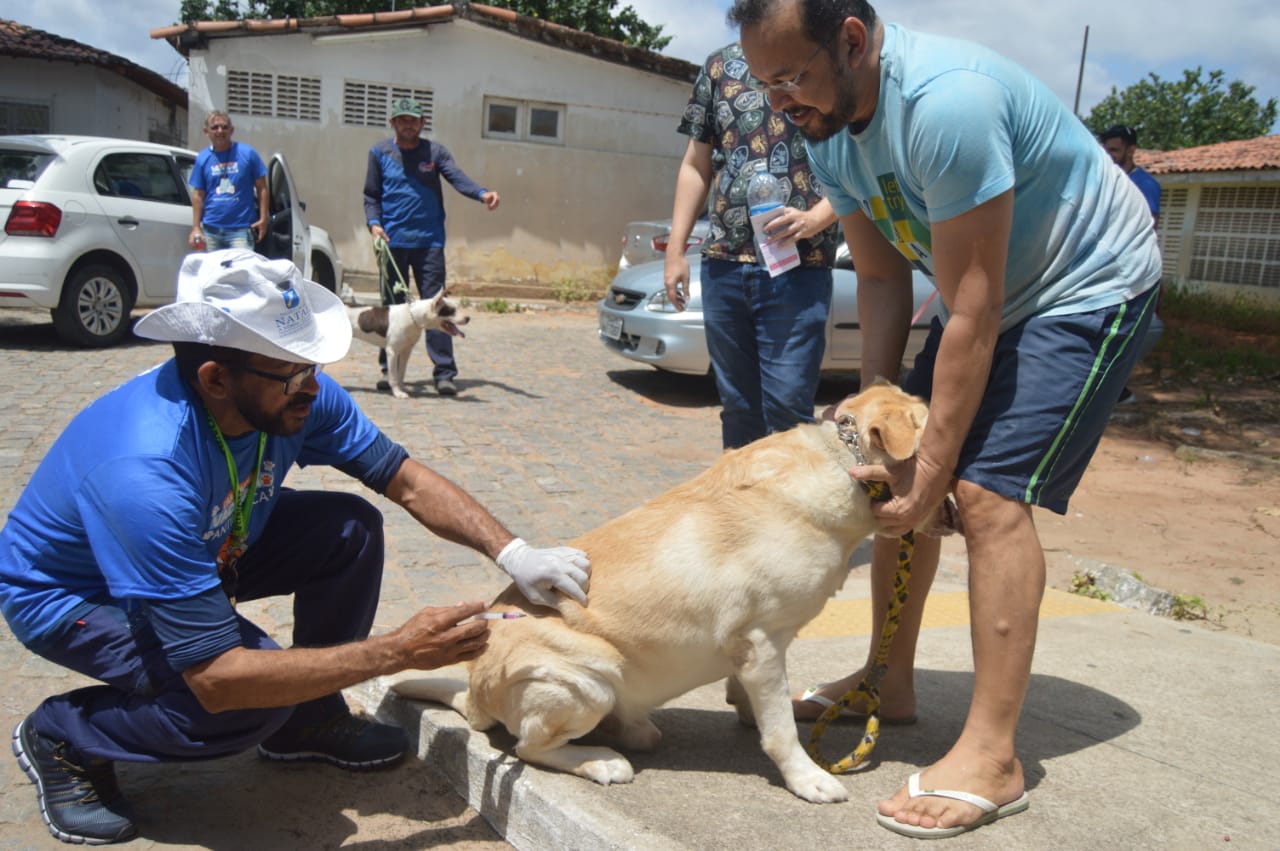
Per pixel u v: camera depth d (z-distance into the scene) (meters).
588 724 2.58
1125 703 3.21
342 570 2.92
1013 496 2.38
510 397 8.84
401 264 8.72
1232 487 7.39
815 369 4.14
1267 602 5.00
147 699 2.42
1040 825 2.42
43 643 2.43
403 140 8.43
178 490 2.27
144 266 9.90
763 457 2.57
